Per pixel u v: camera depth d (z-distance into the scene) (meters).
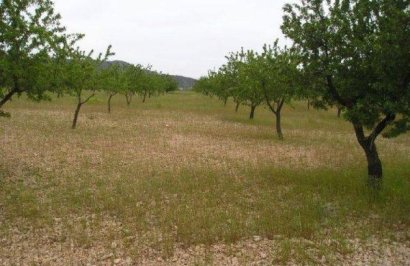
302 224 9.26
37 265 7.30
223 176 13.82
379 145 21.97
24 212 9.73
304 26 11.63
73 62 22.52
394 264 7.55
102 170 14.36
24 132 21.50
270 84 22.30
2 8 11.65
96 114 33.06
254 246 8.24
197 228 8.95
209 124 29.19
